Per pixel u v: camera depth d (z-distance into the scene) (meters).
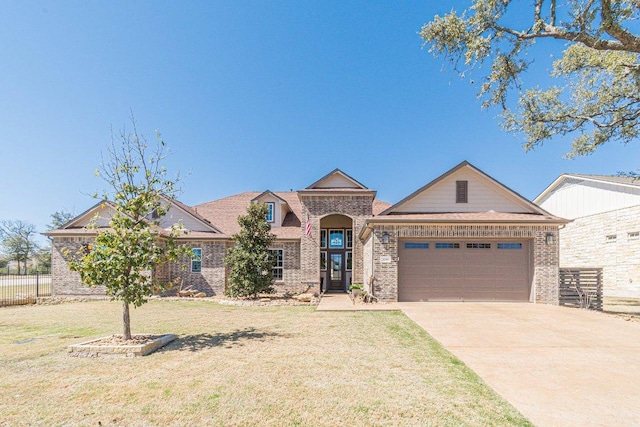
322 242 22.56
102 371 6.29
